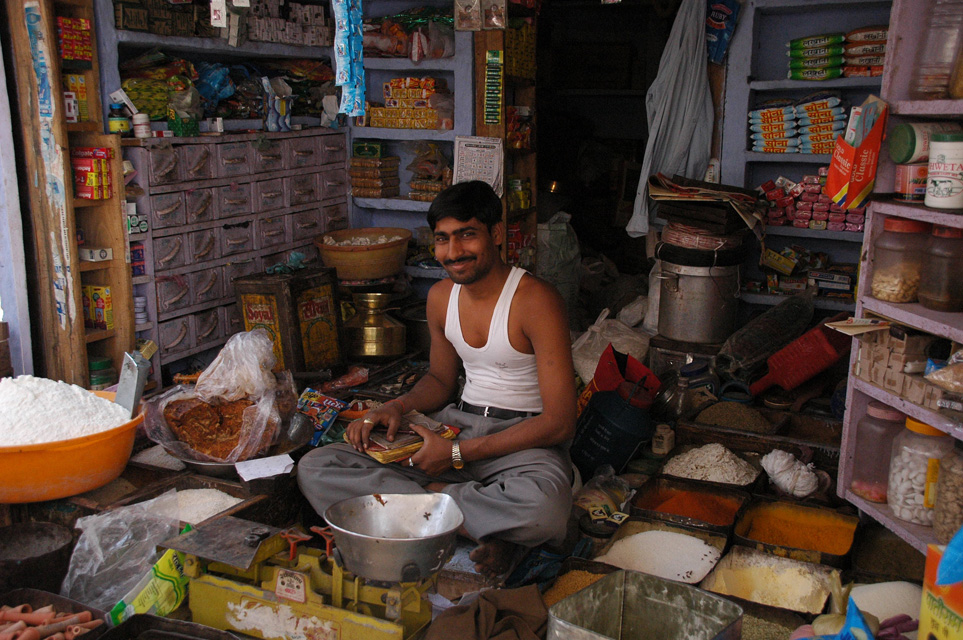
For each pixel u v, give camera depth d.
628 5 7.07
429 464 2.33
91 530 2.13
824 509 2.57
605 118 7.41
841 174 2.39
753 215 3.75
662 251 3.91
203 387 2.63
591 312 5.18
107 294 3.07
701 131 4.27
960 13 2.22
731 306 3.87
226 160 3.51
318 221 4.18
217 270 3.54
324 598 1.92
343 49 2.94
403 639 1.85
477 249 2.33
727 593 2.18
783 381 3.41
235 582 1.98
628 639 1.86
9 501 2.25
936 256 2.22
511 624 1.90
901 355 2.29
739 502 2.69
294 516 2.57
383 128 4.29
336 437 2.80
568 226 4.84
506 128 4.31
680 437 3.22
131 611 1.97
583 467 3.09
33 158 2.80
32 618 1.85
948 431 2.09
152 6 3.12
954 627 1.43
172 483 2.48
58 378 2.96
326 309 3.45
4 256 2.81
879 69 3.97
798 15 4.30
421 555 1.79
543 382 2.38
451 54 4.11
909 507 2.28
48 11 2.68
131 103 3.07
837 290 4.22
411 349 4.00
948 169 2.14
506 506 2.19
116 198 2.99
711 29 4.21
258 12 3.69
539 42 6.77
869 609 1.93
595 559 2.36
